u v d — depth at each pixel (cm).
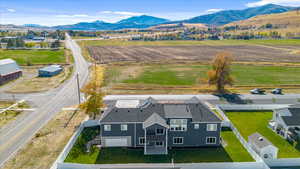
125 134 4038
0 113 5450
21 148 3938
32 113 5494
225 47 19312
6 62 9081
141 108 4262
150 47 19375
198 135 4053
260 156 3684
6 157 3675
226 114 5559
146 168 3306
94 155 3800
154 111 4178
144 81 8600
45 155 3738
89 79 8869
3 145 4031
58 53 15488
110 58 13700
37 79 8888
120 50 17338
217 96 6862
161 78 9075
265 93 7175
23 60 12900
